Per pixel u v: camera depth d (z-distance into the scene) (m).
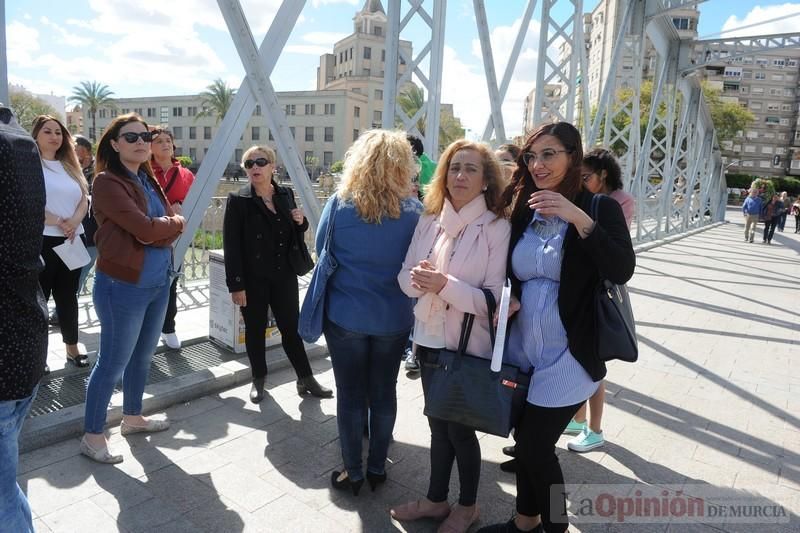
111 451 3.04
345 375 2.62
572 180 2.10
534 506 2.28
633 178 14.12
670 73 15.30
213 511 2.55
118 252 2.75
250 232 3.65
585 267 2.03
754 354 5.45
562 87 8.85
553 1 6.98
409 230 2.53
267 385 4.12
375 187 2.45
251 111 4.49
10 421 1.57
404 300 2.60
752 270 11.21
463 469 2.42
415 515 2.53
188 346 4.71
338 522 2.52
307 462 3.04
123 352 2.89
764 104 88.19
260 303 3.72
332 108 65.94
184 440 3.23
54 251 3.76
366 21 70.75
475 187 2.29
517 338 2.22
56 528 2.37
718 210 28.77
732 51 14.56
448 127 48.81
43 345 1.61
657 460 3.24
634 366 4.96
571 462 3.20
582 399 2.05
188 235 4.41
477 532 2.40
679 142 17.91
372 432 2.74
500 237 2.27
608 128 11.77
